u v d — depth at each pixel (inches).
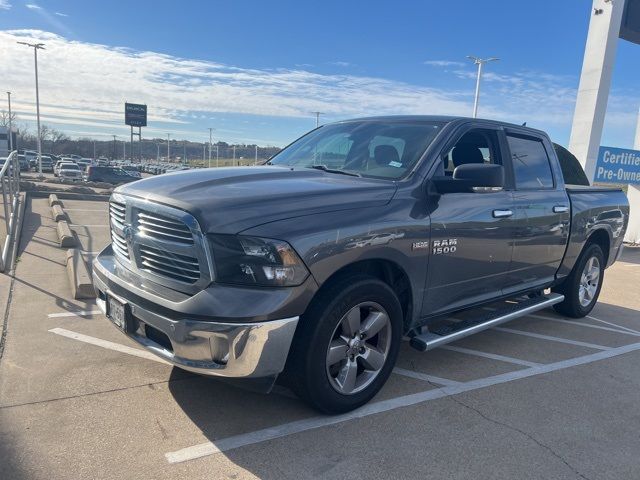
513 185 184.4
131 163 3275.1
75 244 316.8
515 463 119.1
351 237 125.5
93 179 1510.8
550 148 212.2
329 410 132.0
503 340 205.9
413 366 173.0
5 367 153.5
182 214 116.5
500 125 186.2
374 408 141.0
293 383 126.8
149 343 127.6
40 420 126.1
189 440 121.3
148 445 118.4
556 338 211.9
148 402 137.4
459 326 167.2
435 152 155.6
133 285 131.3
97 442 118.3
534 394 155.9
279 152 197.6
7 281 236.5
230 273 114.0
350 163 164.9
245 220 114.7
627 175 580.4
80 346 171.2
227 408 136.5
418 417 137.5
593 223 226.4
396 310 140.9
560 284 231.6
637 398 157.4
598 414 145.4
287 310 115.4
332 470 112.9
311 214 122.3
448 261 154.0
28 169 2315.5
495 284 178.5
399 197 141.0
